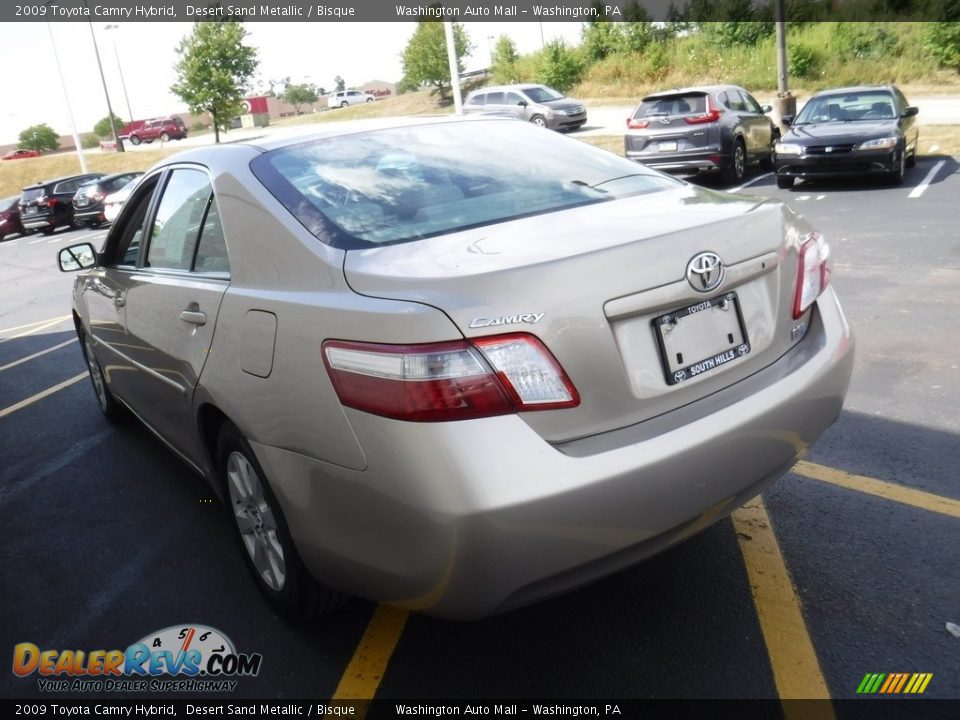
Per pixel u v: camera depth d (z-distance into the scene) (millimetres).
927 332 5152
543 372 1939
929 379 4398
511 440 1896
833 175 11688
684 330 2170
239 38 35500
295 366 2186
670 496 2053
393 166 2781
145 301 3367
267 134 3188
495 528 1866
